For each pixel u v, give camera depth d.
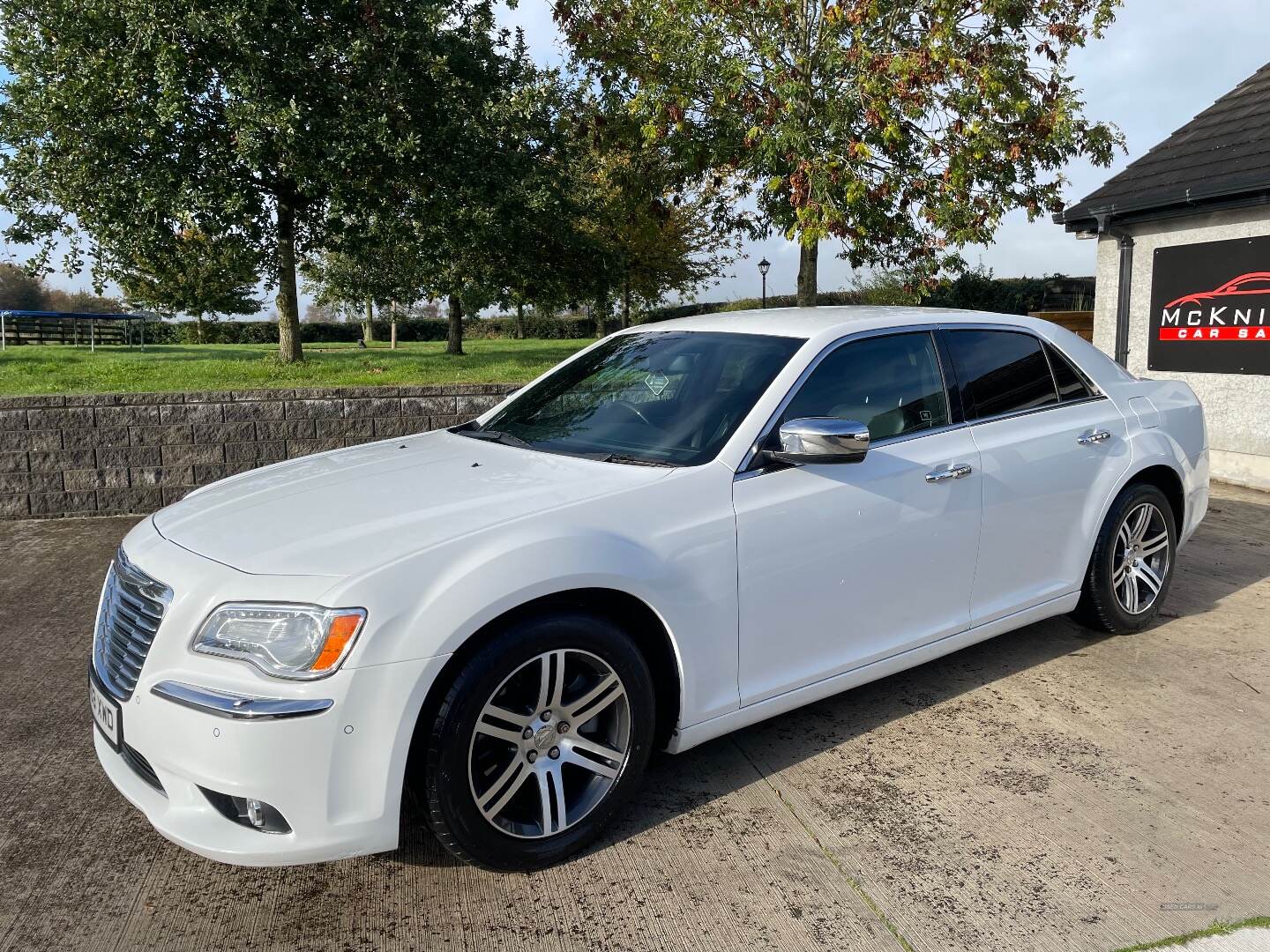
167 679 2.42
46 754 3.48
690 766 3.33
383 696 2.35
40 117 13.25
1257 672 4.07
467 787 2.50
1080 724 3.61
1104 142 11.35
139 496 7.48
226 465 7.59
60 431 7.31
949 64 10.35
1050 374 4.19
